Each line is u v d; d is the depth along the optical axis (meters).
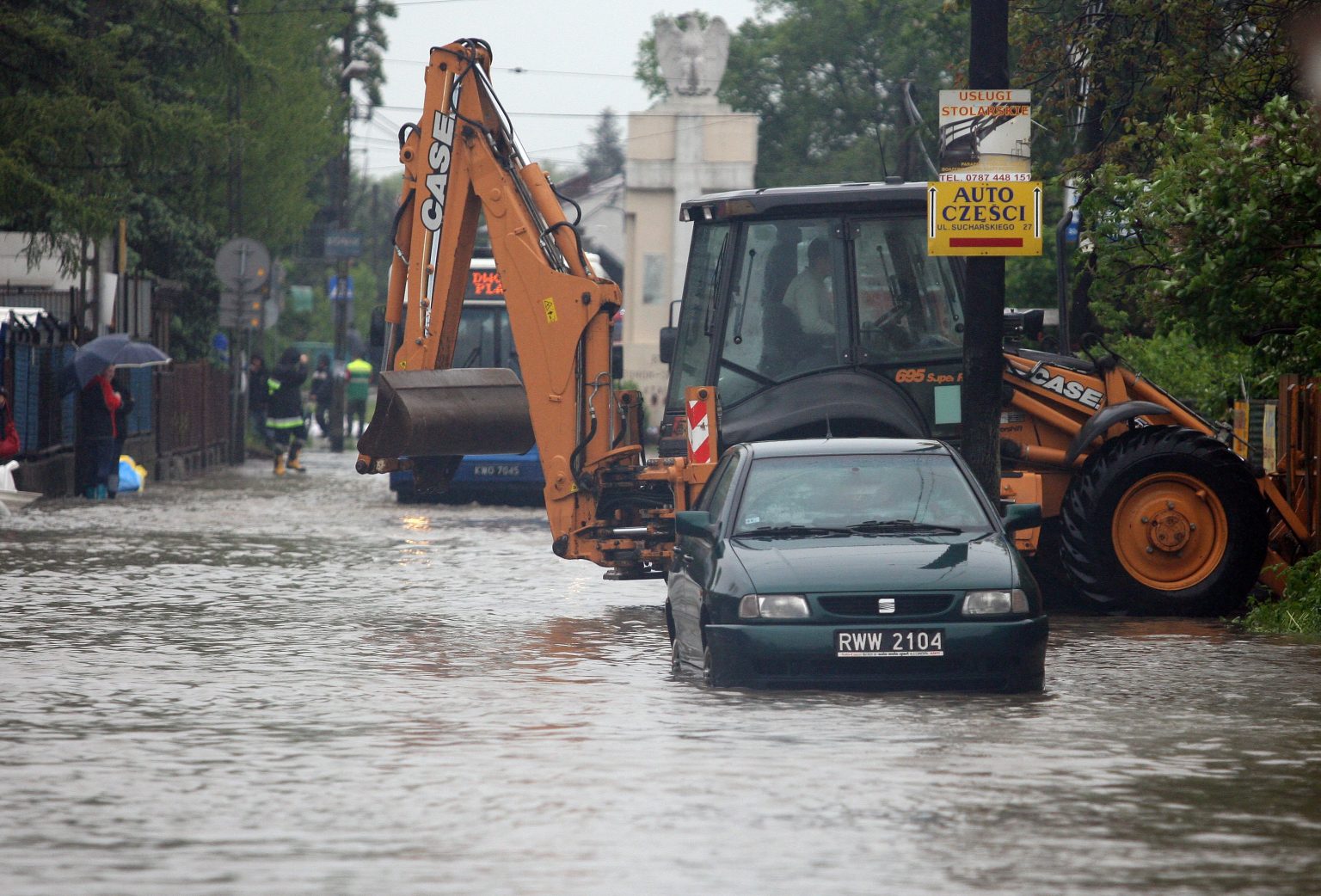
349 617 45.97
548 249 50.69
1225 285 43.50
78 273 95.69
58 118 87.06
